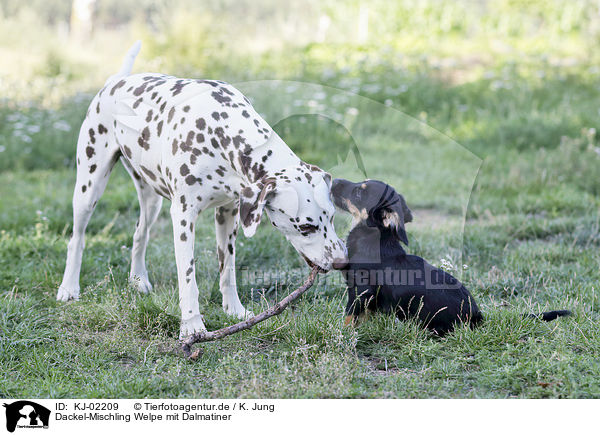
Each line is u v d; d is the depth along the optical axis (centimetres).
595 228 875
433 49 2088
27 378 530
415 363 554
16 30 2361
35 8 3031
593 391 492
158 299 650
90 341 598
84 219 698
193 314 595
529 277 732
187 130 581
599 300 663
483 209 968
